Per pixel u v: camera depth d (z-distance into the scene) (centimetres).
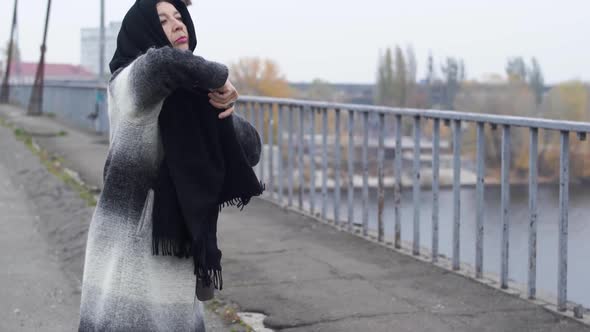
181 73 260
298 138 796
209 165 275
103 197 282
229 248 640
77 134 1812
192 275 283
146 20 285
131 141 274
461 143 545
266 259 603
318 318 462
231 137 284
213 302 499
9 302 545
